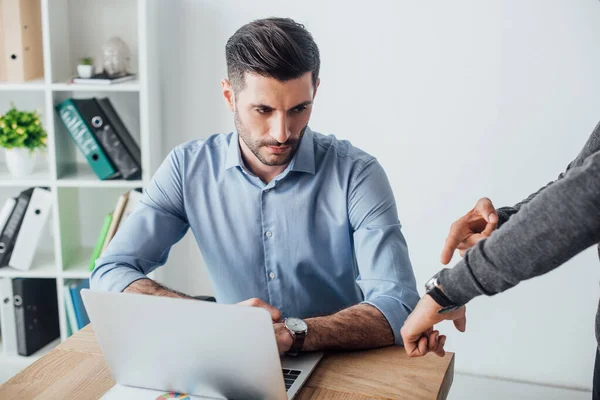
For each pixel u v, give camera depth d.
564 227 0.93
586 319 2.77
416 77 2.74
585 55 2.57
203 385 1.26
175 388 1.29
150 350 1.25
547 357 2.84
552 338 2.82
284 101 1.49
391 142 2.82
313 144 1.74
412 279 1.61
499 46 2.63
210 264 1.83
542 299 2.79
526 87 2.64
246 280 1.80
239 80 1.52
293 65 1.46
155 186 1.80
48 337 3.04
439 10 2.66
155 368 1.27
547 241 0.95
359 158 1.72
